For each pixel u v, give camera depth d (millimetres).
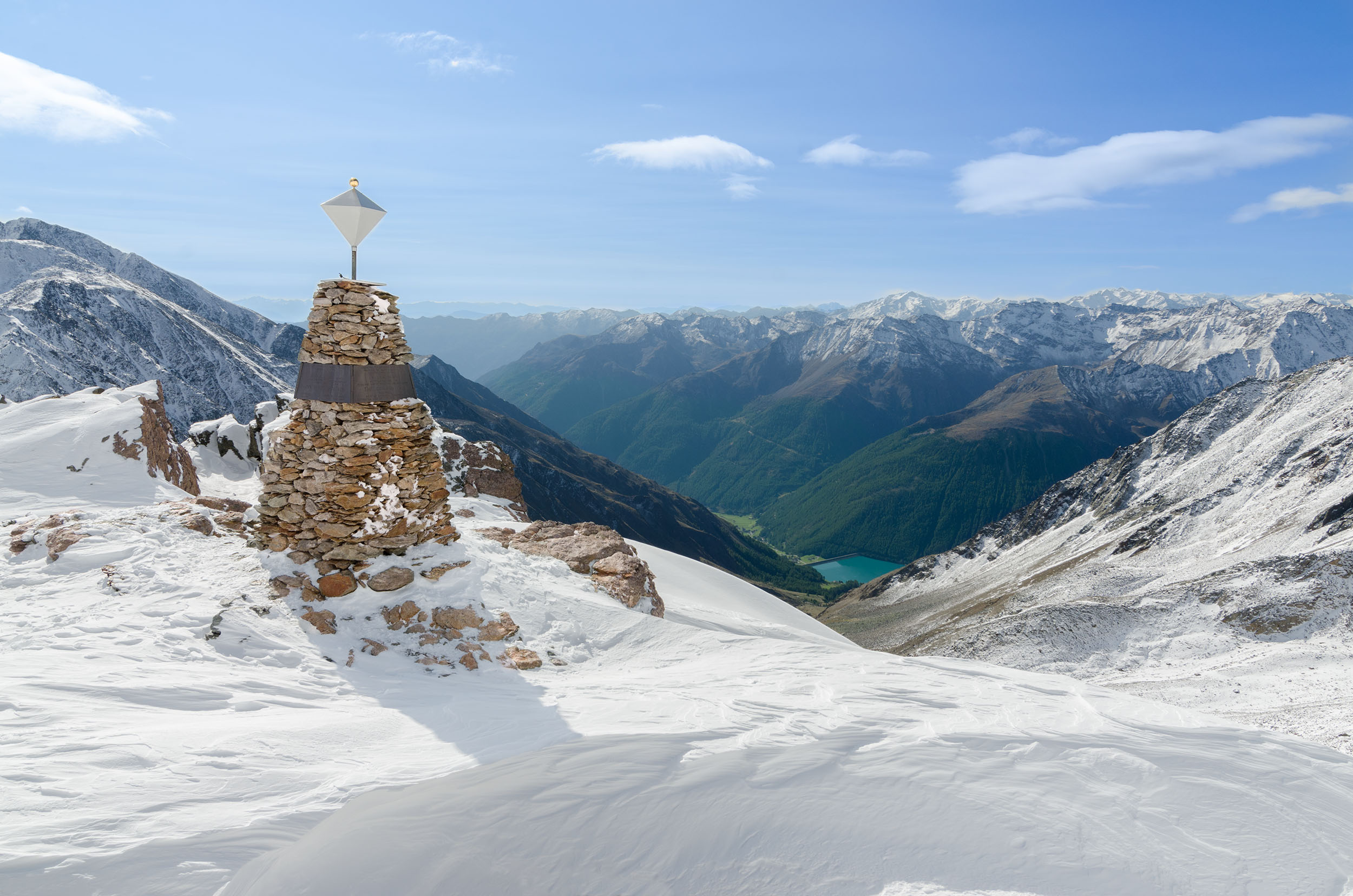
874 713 10406
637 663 14492
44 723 8047
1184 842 7094
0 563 14438
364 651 13102
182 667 10938
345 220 15469
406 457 16016
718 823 6945
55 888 5289
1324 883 6605
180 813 6562
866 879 6352
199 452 43219
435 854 6180
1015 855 6758
